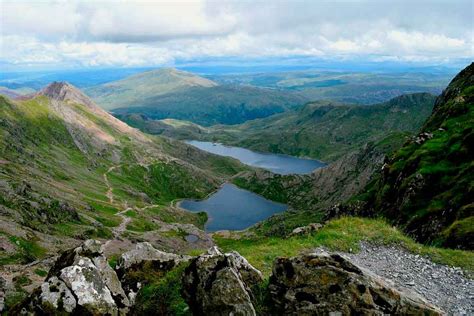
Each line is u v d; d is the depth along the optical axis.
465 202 51.31
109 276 19.42
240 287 17.25
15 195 168.50
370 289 17.05
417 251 29.84
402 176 83.38
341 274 17.48
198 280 18.25
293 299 17.41
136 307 18.69
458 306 21.59
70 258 19.91
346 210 115.94
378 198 95.31
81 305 16.98
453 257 28.66
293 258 18.80
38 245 132.25
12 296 43.84
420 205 67.00
